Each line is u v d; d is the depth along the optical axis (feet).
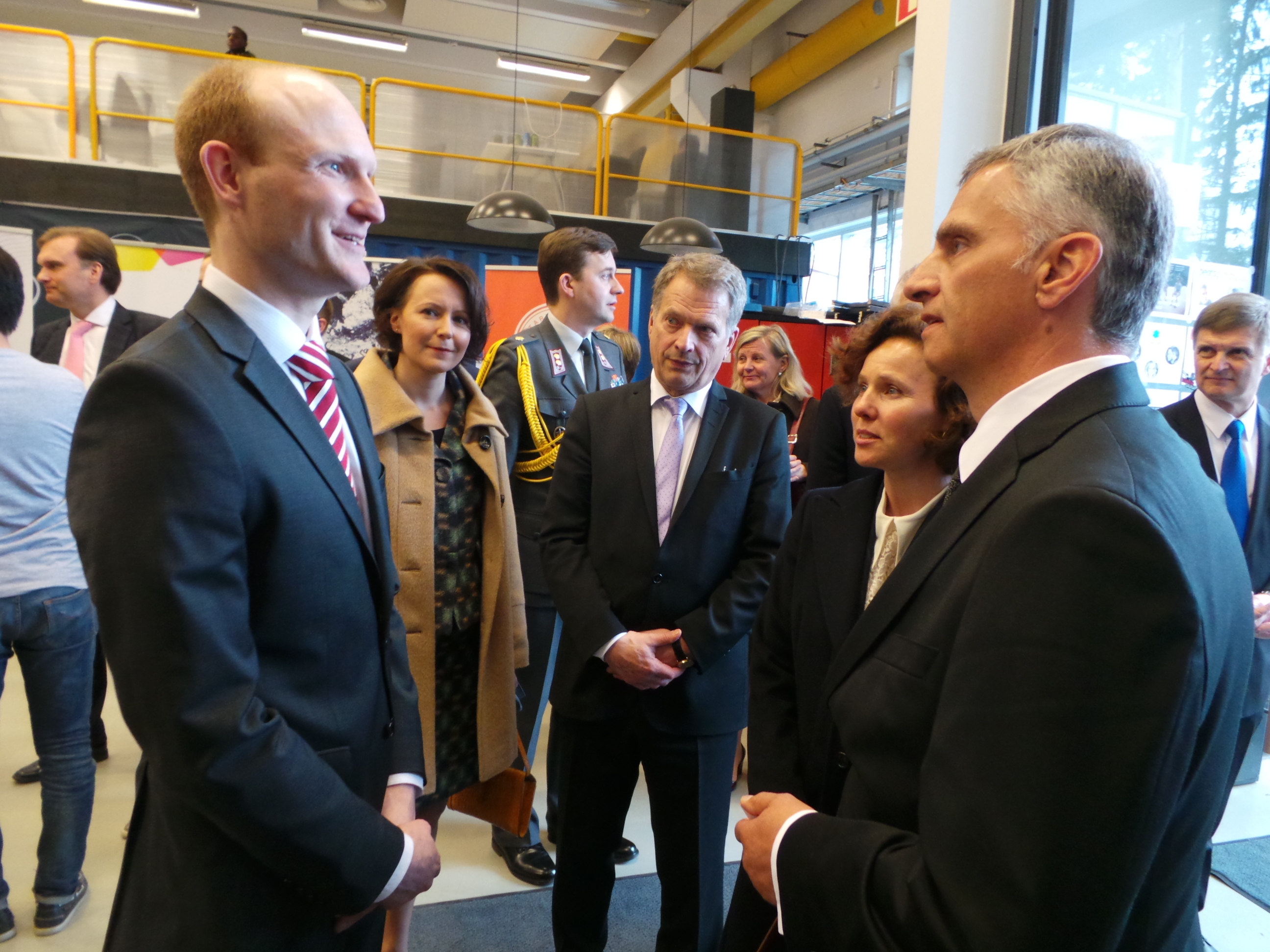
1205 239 8.07
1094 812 1.56
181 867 2.46
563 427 7.02
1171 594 1.55
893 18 23.80
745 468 4.75
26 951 5.37
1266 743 8.37
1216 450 6.18
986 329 2.15
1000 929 1.60
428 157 24.07
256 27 31.96
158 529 2.16
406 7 29.40
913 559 2.30
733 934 3.58
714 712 4.57
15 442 5.15
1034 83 8.44
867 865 1.98
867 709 2.29
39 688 5.53
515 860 6.47
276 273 2.66
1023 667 1.66
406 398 4.73
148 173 19.29
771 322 16.06
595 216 24.57
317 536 2.59
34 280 17.26
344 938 2.88
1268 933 5.99
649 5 29.07
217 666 2.23
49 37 20.36
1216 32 7.71
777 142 27.35
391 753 3.01
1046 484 1.83
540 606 7.04
